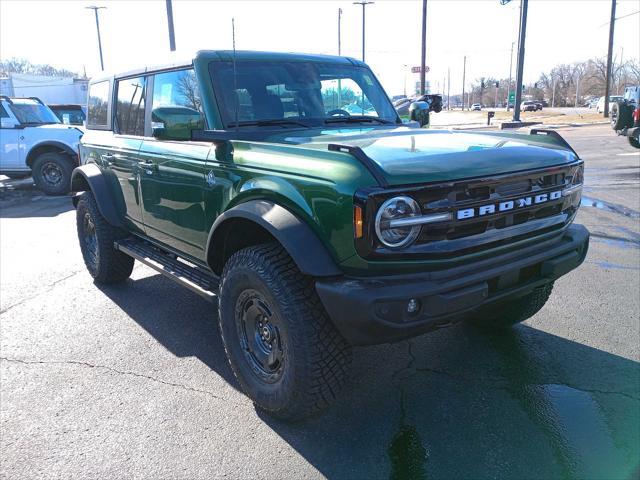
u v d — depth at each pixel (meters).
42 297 5.39
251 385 3.29
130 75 4.85
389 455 2.93
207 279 3.96
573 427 3.12
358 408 3.36
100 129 5.49
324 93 4.32
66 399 3.52
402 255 2.64
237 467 2.86
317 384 2.91
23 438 3.12
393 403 3.41
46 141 12.50
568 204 3.39
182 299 5.28
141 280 5.88
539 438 3.03
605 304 4.86
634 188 10.59
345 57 4.74
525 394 3.46
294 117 4.04
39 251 7.25
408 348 4.13
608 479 2.69
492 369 3.78
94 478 2.79
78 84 38.44
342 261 2.73
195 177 3.73
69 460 2.93
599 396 3.42
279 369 3.14
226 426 3.21
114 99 5.17
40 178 12.70
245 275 3.10
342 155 2.77
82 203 5.55
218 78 3.84
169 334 4.48
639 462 2.81
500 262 2.96
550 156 3.27
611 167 13.48
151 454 2.97
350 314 2.63
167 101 4.26
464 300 2.74
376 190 2.57
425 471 2.79
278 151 3.15
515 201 2.95
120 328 4.61
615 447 2.93
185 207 3.92
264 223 2.96
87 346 4.28
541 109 73.31
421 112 5.16
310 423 3.23
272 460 2.91
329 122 4.19
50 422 3.27
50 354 4.15
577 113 54.66
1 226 9.02
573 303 4.90
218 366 3.94
